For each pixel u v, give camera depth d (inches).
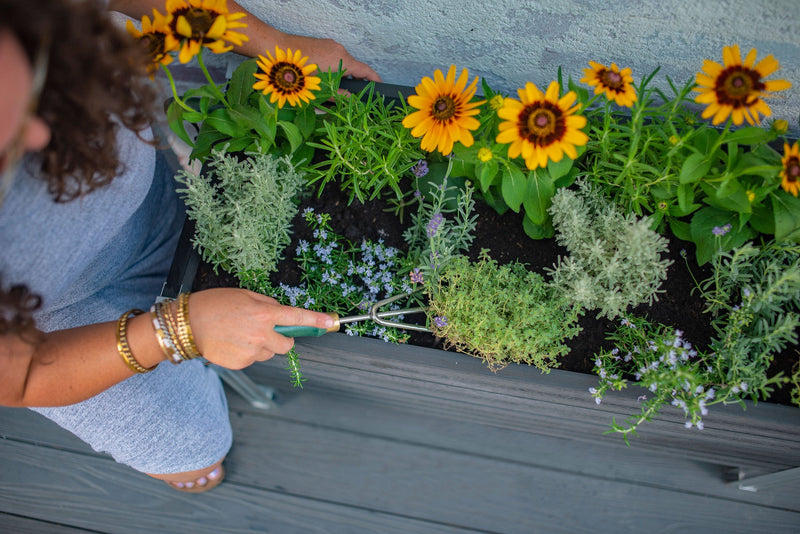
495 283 42.3
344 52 47.8
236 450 65.0
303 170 44.9
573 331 40.6
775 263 39.0
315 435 65.4
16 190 29.1
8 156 22.5
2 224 29.4
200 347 36.4
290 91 38.8
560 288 41.2
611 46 44.8
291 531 62.7
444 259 41.6
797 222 37.1
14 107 20.1
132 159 35.7
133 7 41.3
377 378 48.1
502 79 51.8
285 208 43.6
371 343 42.1
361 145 42.8
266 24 47.0
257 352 37.6
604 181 42.6
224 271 44.5
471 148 40.6
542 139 35.8
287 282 45.1
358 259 45.6
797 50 41.5
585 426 51.1
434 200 41.6
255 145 43.3
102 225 35.3
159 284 50.6
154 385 45.9
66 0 21.8
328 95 43.8
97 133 28.8
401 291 43.8
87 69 25.2
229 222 44.0
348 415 65.7
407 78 54.5
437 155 44.5
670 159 38.2
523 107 35.7
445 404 53.5
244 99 42.8
